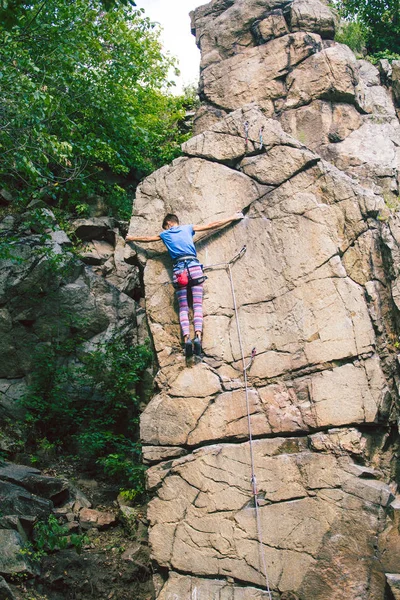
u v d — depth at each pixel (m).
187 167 7.81
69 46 11.54
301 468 6.63
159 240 7.65
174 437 7.15
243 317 7.22
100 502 9.70
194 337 7.15
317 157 7.34
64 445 10.88
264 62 9.17
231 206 7.52
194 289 7.23
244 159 7.62
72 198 13.62
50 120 11.24
